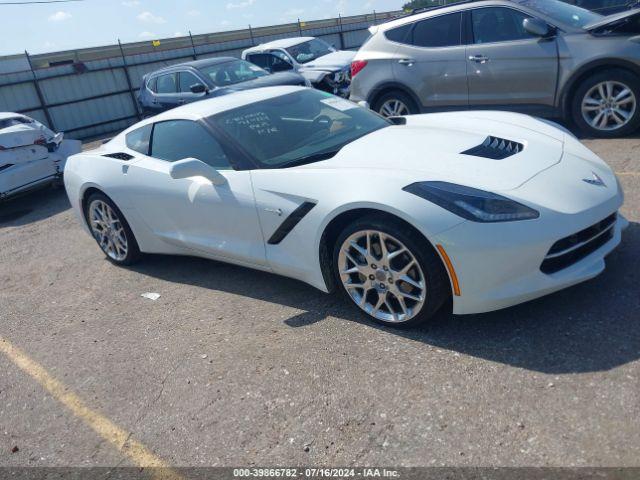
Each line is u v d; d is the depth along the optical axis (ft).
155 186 14.03
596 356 8.70
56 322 13.66
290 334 10.97
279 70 42.78
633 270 10.85
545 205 9.26
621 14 19.62
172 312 12.96
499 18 21.71
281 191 11.35
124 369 10.93
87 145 51.93
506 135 12.05
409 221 9.38
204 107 14.19
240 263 12.97
